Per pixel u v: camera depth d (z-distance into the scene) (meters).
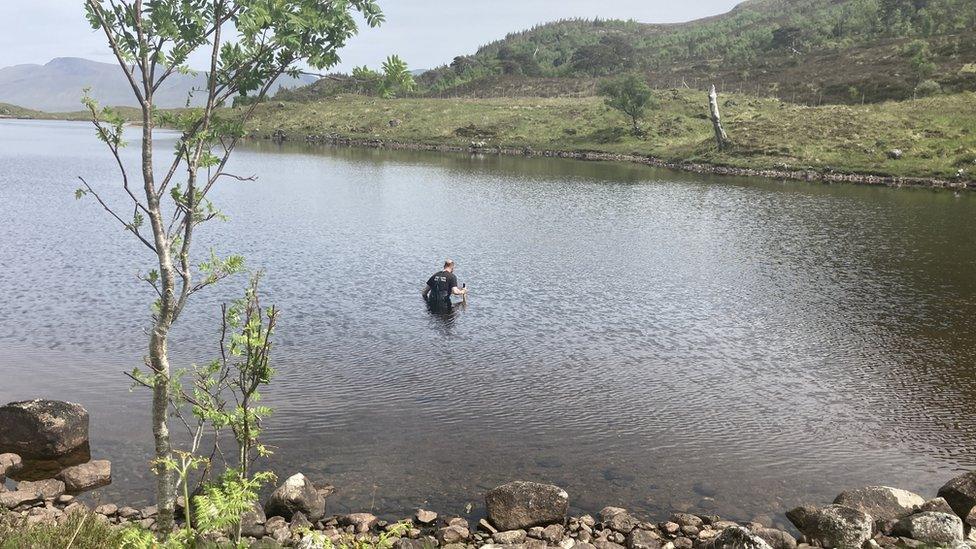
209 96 7.32
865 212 46.03
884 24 171.25
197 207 7.65
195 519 9.77
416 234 35.47
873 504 10.59
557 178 68.88
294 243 32.12
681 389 15.62
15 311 20.11
